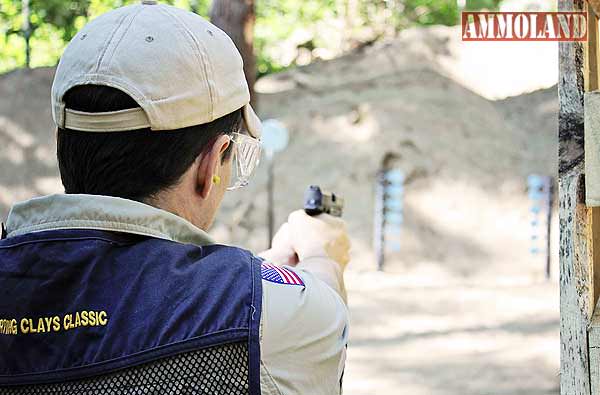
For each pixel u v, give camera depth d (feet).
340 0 61.77
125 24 3.63
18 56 59.67
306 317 3.62
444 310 27.43
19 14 58.75
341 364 3.94
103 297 3.49
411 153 37.29
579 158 4.47
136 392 3.34
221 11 31.63
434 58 41.45
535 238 35.06
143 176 3.66
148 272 3.51
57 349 3.45
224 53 3.74
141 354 3.36
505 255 35.04
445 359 21.35
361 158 37.63
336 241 5.11
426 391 18.71
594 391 4.37
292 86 41.14
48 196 3.69
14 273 3.56
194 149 3.69
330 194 5.37
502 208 35.83
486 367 20.51
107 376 3.37
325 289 3.87
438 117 38.32
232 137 3.86
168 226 3.68
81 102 3.57
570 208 4.45
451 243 35.53
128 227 3.61
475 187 36.29
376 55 41.88
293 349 3.57
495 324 25.26
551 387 18.88
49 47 59.77
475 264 34.96
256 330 3.41
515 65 41.39
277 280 3.67
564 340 4.56
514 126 38.50
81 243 3.58
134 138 3.59
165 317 3.42
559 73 4.52
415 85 39.93
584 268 4.41
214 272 3.56
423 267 35.14
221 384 3.35
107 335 3.42
